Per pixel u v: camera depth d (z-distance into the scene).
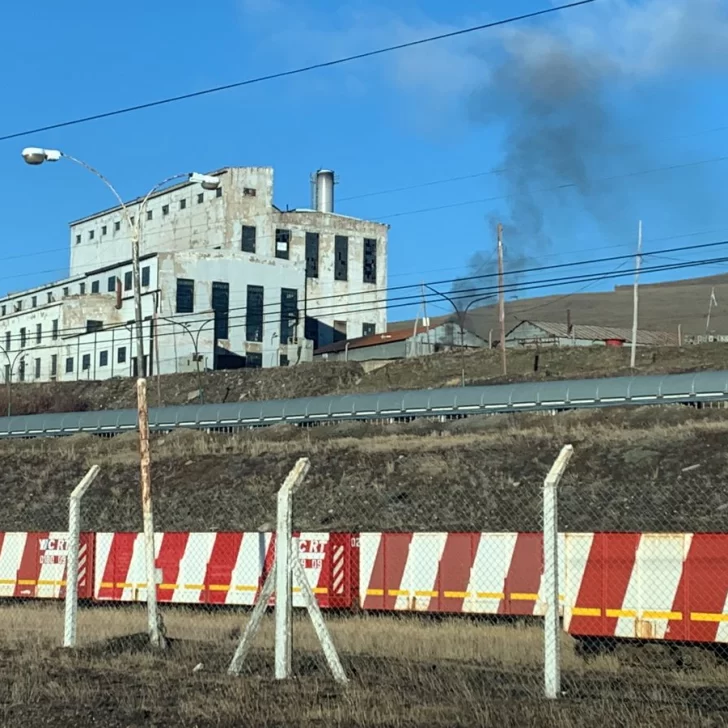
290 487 12.56
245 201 94.88
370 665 13.48
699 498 28.55
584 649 14.39
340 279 101.44
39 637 16.55
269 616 18.25
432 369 69.56
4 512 38.25
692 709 10.39
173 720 10.60
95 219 108.56
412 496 32.56
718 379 42.41
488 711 10.26
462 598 16.70
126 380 78.00
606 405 44.38
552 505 11.20
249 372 74.56
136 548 19.91
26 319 94.88
